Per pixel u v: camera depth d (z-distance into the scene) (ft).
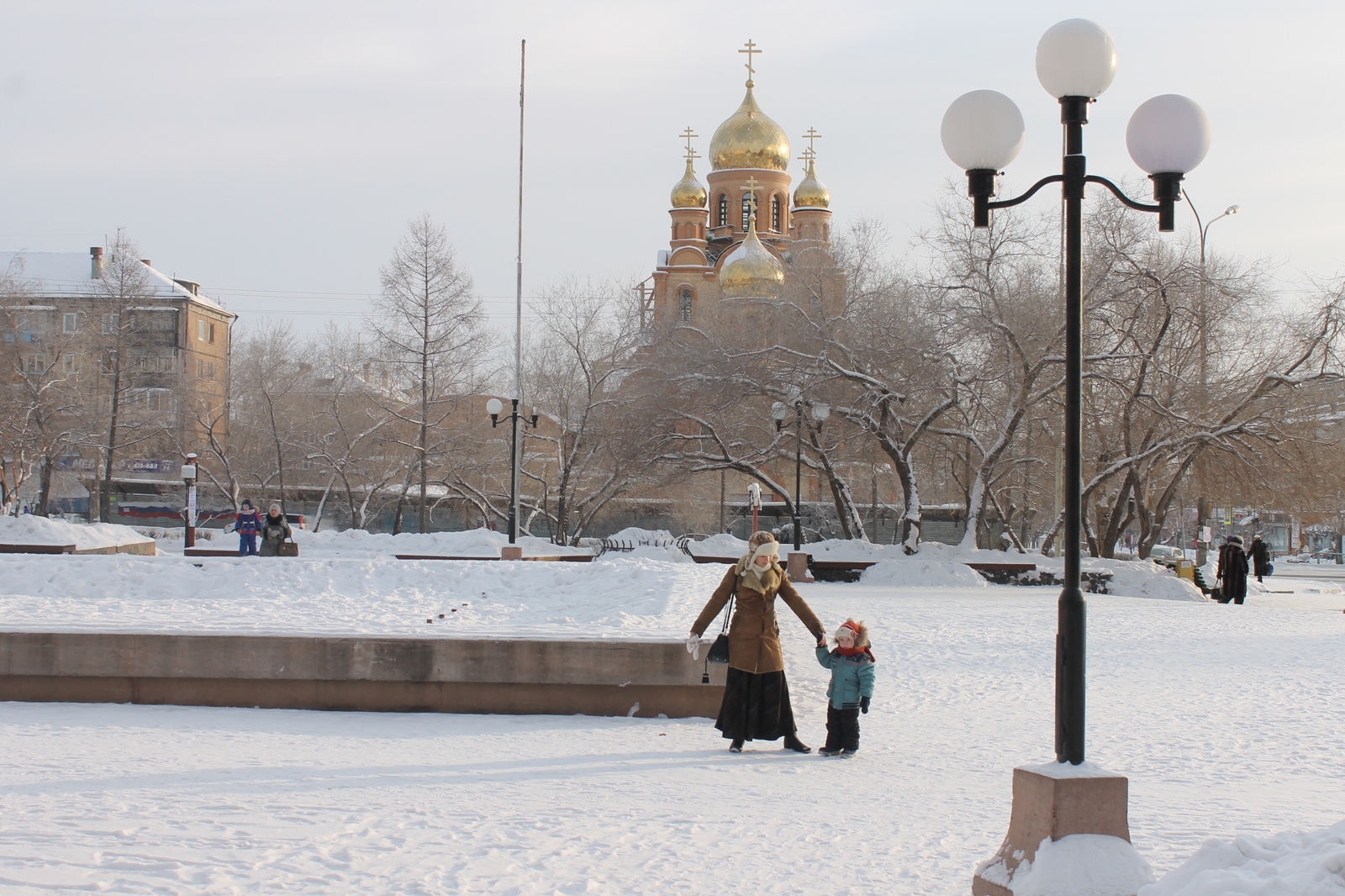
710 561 122.83
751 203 224.53
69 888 16.31
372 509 183.62
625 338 160.25
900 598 90.48
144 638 38.32
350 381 176.65
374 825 21.07
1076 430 20.52
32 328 190.19
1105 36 21.56
